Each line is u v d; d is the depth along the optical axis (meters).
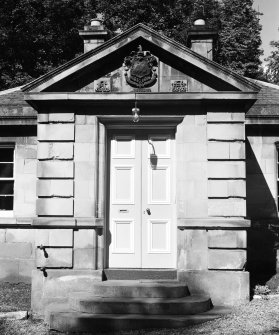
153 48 11.27
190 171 11.02
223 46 29.70
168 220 11.45
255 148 13.66
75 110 11.27
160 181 11.55
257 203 13.54
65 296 10.72
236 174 10.91
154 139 11.66
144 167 11.59
